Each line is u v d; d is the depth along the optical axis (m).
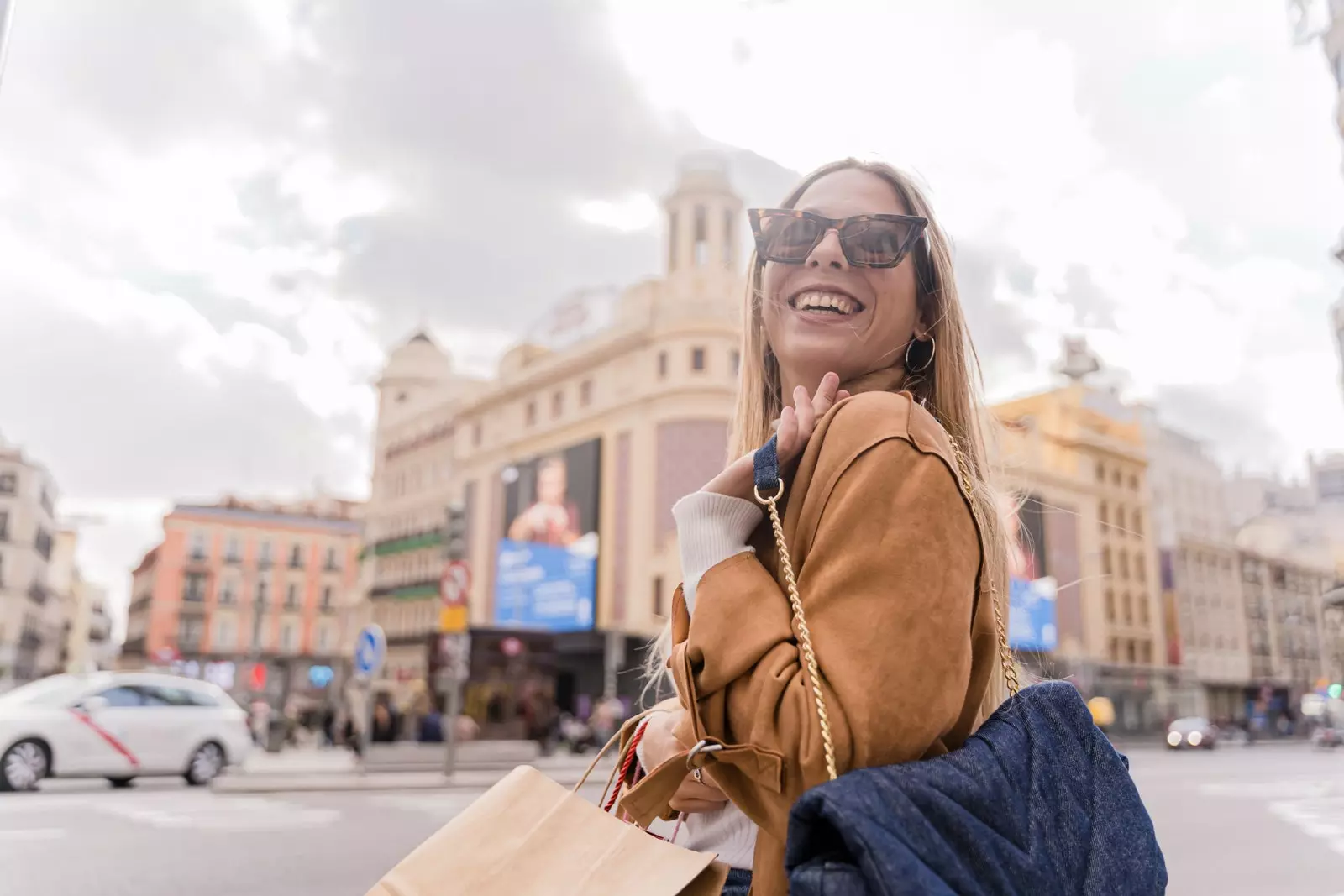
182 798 10.27
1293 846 7.01
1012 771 0.75
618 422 32.56
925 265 1.15
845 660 0.72
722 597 0.82
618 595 31.53
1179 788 11.50
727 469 0.91
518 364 37.91
